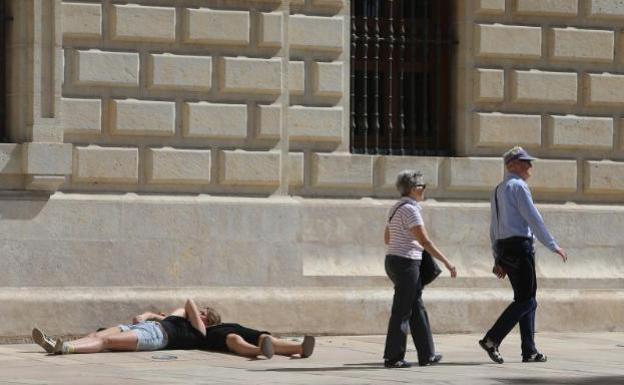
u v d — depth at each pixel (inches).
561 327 1487.5
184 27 1368.1
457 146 1491.1
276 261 1389.0
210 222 1366.9
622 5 1535.4
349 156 1432.1
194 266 1362.0
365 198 1441.9
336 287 1407.5
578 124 1517.0
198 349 1240.8
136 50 1357.0
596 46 1525.6
